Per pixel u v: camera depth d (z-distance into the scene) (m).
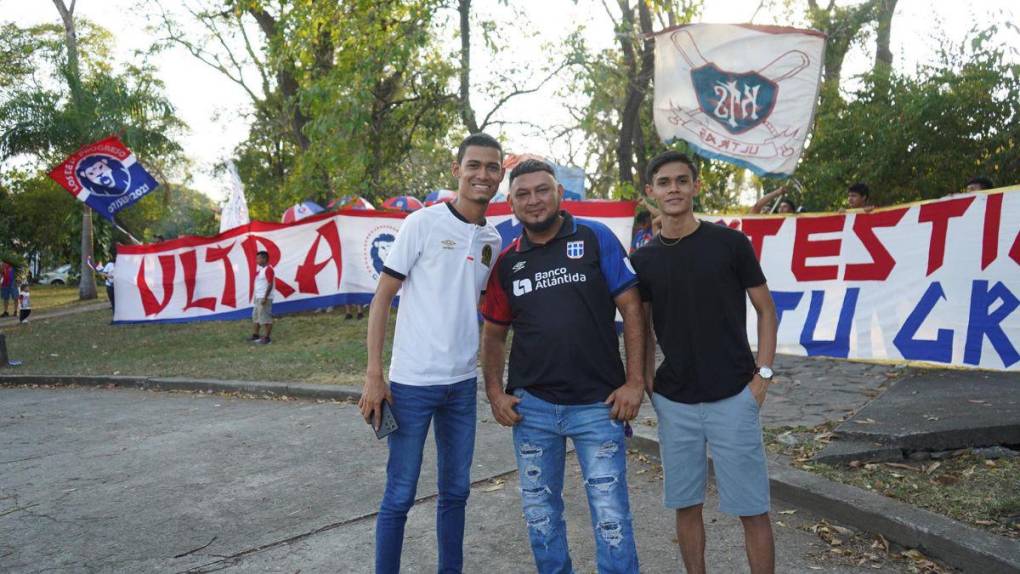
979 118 10.84
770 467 4.34
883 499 3.75
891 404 5.26
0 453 6.18
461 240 3.13
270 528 4.15
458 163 3.15
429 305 3.11
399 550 3.13
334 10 12.95
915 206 6.20
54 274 44.69
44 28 29.12
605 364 2.90
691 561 3.06
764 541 2.90
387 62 12.23
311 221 11.72
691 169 2.92
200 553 3.84
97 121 23.30
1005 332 5.72
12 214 40.47
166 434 6.58
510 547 3.78
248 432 6.47
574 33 12.37
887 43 15.81
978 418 4.63
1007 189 5.71
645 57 12.47
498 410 3.03
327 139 12.87
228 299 12.27
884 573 3.26
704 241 2.91
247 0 16.12
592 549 3.71
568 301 2.88
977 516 3.50
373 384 3.05
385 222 11.39
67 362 12.02
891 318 6.34
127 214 39.56
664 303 2.95
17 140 23.42
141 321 12.44
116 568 3.69
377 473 5.07
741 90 6.75
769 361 2.93
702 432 2.94
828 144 12.84
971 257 5.88
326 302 11.74
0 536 4.19
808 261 6.79
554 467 2.99
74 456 5.95
